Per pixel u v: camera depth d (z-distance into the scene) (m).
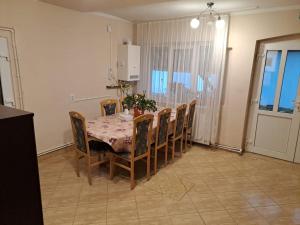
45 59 3.43
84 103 4.23
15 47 3.04
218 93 4.06
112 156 2.98
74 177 3.10
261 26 3.57
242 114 3.99
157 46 4.68
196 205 2.60
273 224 2.32
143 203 2.59
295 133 3.69
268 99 3.86
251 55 3.73
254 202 2.68
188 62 4.30
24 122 0.97
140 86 5.09
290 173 3.42
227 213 2.47
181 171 3.40
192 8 3.62
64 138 3.95
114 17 4.50
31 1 3.12
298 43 3.46
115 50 4.69
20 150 0.97
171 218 2.37
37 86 3.39
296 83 3.59
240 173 3.39
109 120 3.42
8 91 3.05
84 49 4.03
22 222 1.04
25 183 1.02
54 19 3.45
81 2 3.14
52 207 2.47
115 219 2.32
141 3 3.00
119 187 2.90
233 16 3.78
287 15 3.34
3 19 2.87
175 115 3.70
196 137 4.44
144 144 2.90
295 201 2.72
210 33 3.96
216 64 3.98
